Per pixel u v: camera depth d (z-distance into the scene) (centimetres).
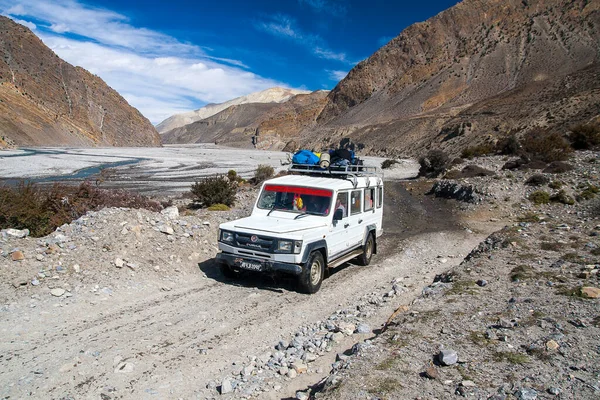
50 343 561
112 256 855
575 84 10056
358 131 17300
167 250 961
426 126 13825
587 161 2602
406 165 5944
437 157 3700
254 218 938
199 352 571
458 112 14300
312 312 748
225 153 14162
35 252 799
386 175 4719
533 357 473
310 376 515
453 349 497
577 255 884
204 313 708
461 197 2298
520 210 1941
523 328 547
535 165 2672
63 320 632
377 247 1346
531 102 10456
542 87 11606
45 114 14125
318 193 937
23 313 634
